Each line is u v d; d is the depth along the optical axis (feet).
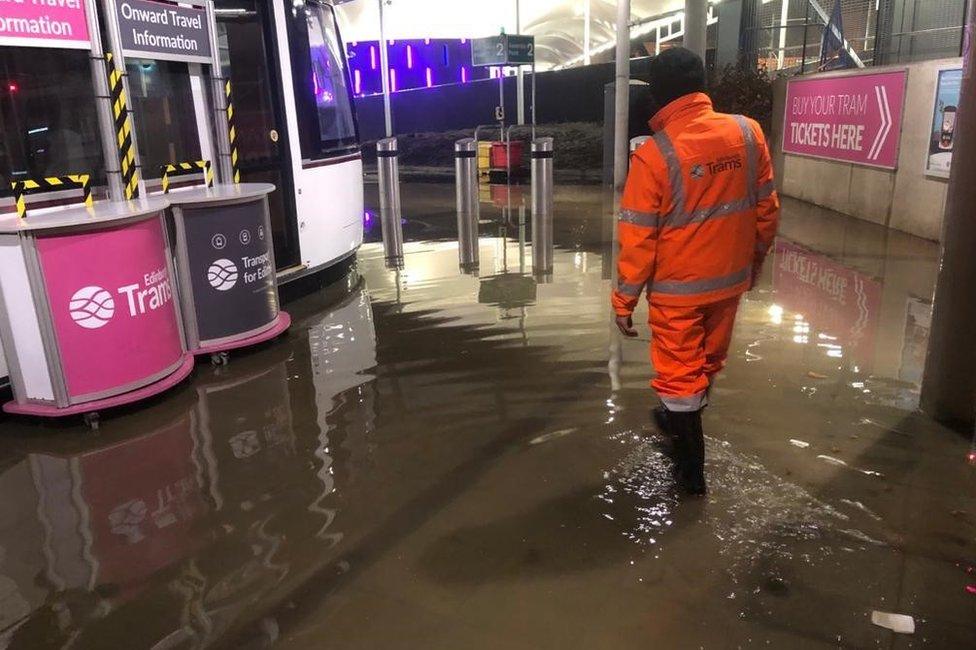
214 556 9.80
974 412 12.73
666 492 11.00
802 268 24.04
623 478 11.43
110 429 13.96
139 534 10.41
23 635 8.46
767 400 14.01
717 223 10.05
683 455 10.92
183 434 13.60
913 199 28.53
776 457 11.87
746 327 18.31
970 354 12.50
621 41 40.40
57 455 12.99
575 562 9.43
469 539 9.99
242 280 17.49
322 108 24.23
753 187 10.33
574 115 71.72
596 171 59.36
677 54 10.20
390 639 8.17
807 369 15.51
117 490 11.68
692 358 10.64
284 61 21.76
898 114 29.17
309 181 23.09
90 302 13.96
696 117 10.04
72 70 17.48
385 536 10.12
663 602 8.66
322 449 12.75
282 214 22.45
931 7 42.55
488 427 13.35
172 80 19.57
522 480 11.48
